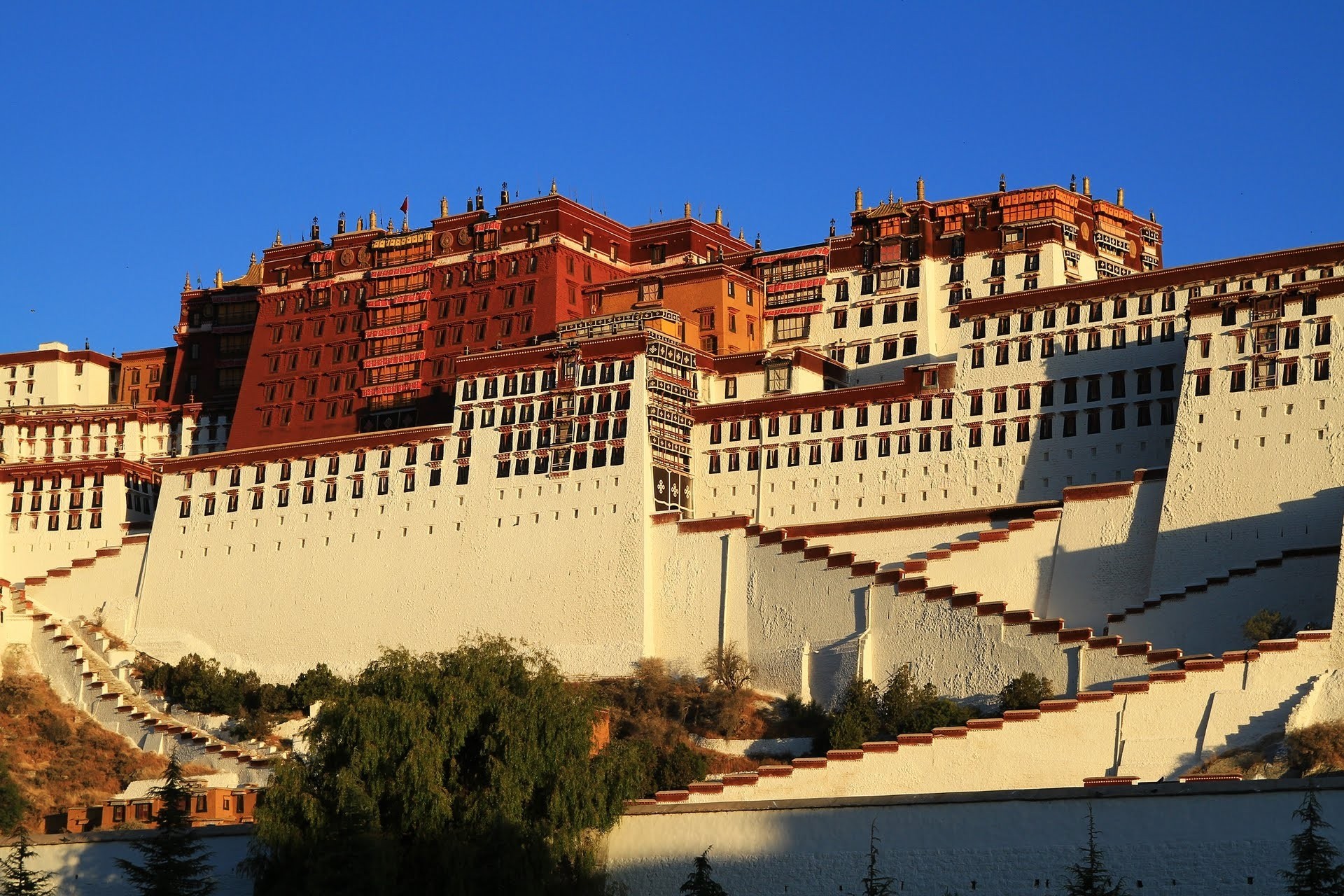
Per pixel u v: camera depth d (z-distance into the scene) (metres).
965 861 107.12
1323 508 160.75
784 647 176.62
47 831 158.25
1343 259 174.75
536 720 115.69
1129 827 104.31
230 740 192.12
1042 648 158.88
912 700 161.75
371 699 116.06
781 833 111.75
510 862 109.75
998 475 183.38
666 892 113.25
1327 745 134.50
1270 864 100.94
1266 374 166.62
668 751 159.75
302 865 110.62
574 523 193.75
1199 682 140.50
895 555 180.88
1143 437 177.88
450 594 198.62
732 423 197.62
